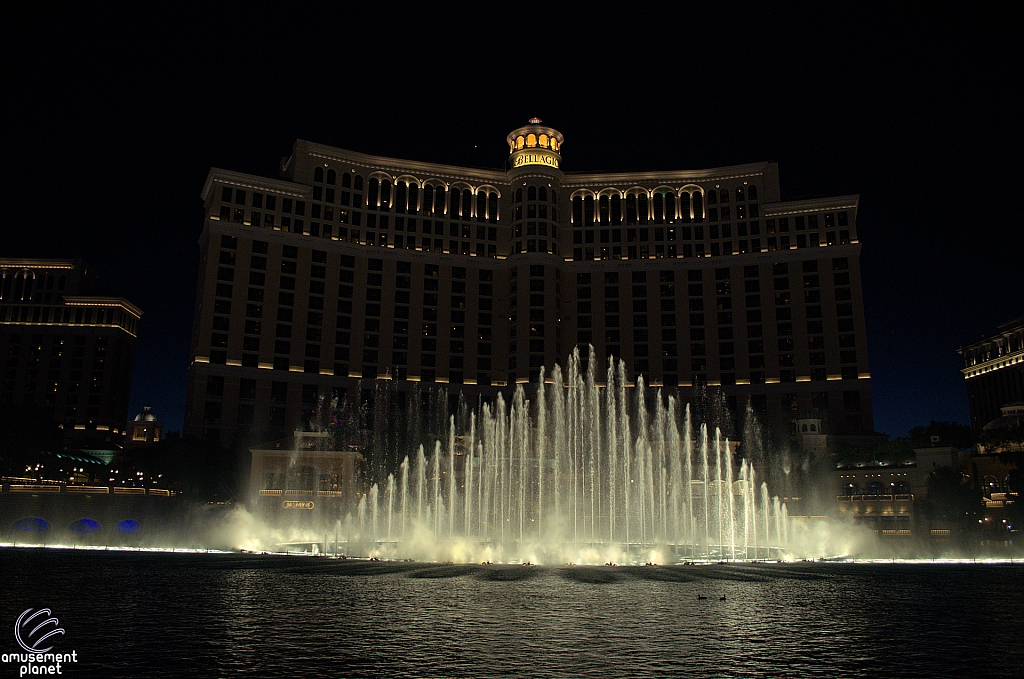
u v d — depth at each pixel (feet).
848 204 461.37
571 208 501.56
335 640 80.64
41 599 111.14
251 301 434.30
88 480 365.81
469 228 493.77
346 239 468.75
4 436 337.72
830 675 67.05
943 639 85.56
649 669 68.59
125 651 74.38
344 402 442.50
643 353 467.93
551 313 469.16
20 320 547.49
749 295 463.42
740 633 87.61
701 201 490.49
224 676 64.59
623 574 160.56
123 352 566.36
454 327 474.08
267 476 303.68
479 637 82.94
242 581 139.23
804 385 439.63
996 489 289.53
